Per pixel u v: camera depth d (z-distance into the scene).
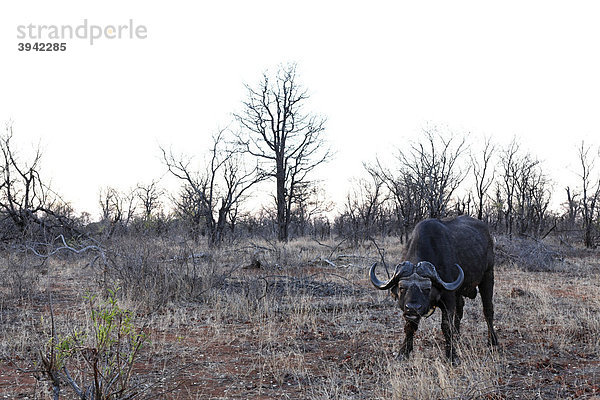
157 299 10.49
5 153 22.80
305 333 8.60
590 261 21.25
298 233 45.22
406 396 5.54
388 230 40.44
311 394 5.85
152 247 11.97
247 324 9.24
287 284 12.70
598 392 5.62
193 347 7.63
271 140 38.56
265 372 6.61
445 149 28.22
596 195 34.47
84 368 6.25
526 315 9.82
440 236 7.20
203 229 28.80
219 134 30.09
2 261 14.56
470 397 5.38
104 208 30.70
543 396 5.68
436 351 7.37
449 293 6.92
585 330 8.55
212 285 11.73
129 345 5.68
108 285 11.25
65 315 9.37
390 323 9.27
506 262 18.80
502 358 7.12
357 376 6.35
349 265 17.45
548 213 45.06
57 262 16.17
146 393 5.66
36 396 5.47
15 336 7.81
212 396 5.75
